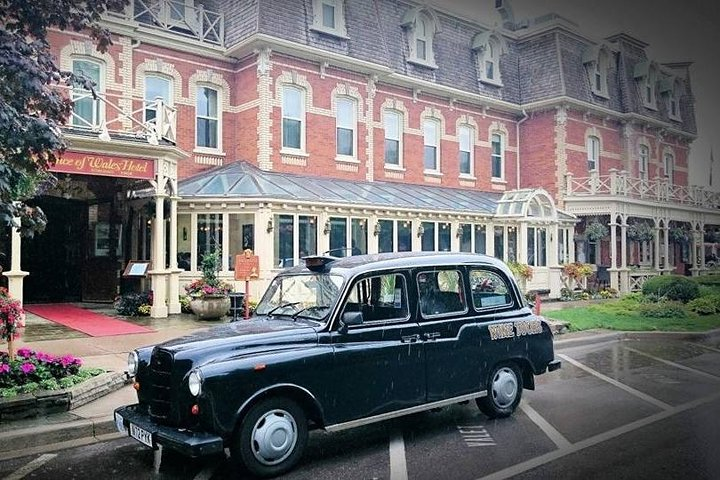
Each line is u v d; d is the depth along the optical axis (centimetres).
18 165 632
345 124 1912
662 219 2388
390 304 575
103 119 1260
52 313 1346
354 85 1906
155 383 494
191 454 433
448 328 596
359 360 526
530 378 677
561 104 2309
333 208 1588
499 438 564
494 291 661
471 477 460
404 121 2072
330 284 559
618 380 840
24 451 543
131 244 1562
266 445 468
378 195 1781
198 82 1714
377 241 1688
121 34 1548
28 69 591
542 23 2366
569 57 2369
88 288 1567
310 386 495
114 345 964
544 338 679
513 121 2422
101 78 1527
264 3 1662
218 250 1468
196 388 451
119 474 484
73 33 1470
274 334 512
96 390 686
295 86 1778
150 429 470
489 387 625
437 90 2131
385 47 1964
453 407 688
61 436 573
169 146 1298
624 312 1602
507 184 2389
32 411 608
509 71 2412
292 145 1777
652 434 561
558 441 548
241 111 1756
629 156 2506
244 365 466
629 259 2456
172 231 1366
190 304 1313
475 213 1944
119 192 1566
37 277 1578
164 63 1638
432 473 471
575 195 2281
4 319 695
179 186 1540
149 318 1291
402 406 552
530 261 2064
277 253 1492
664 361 1006
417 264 598
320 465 496
